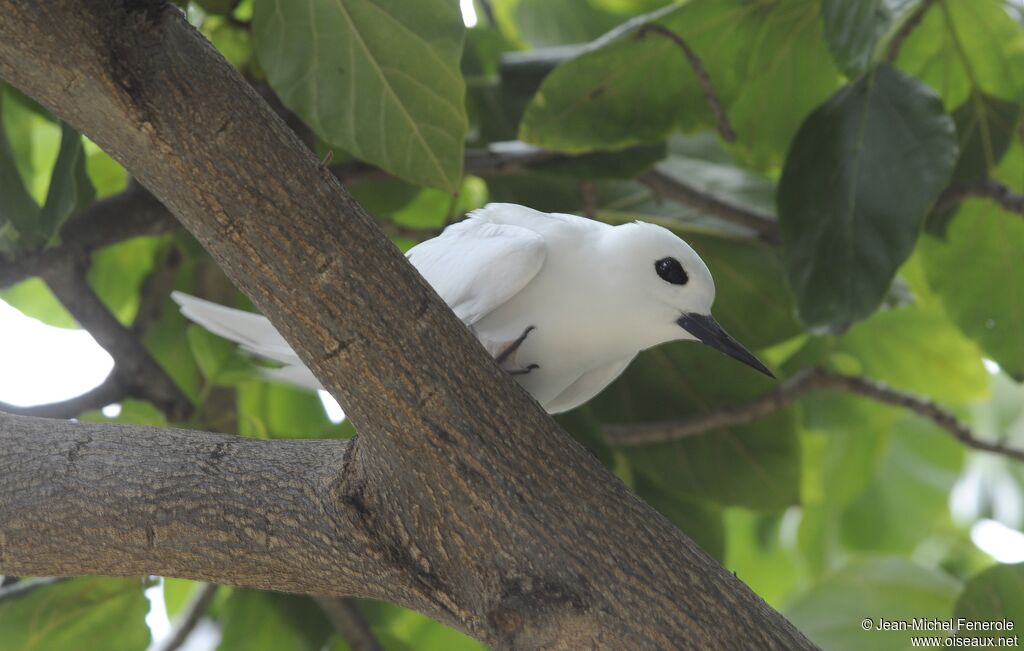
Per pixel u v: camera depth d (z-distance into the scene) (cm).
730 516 1363
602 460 870
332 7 634
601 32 1115
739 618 499
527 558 496
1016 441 1398
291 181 475
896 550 1338
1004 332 920
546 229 668
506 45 1036
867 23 735
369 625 880
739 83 874
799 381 957
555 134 859
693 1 807
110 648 798
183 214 485
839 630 945
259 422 864
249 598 890
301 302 479
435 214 1070
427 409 488
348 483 510
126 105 461
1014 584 738
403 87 652
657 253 659
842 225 750
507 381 509
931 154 736
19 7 448
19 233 755
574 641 489
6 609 780
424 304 491
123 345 845
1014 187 924
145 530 517
